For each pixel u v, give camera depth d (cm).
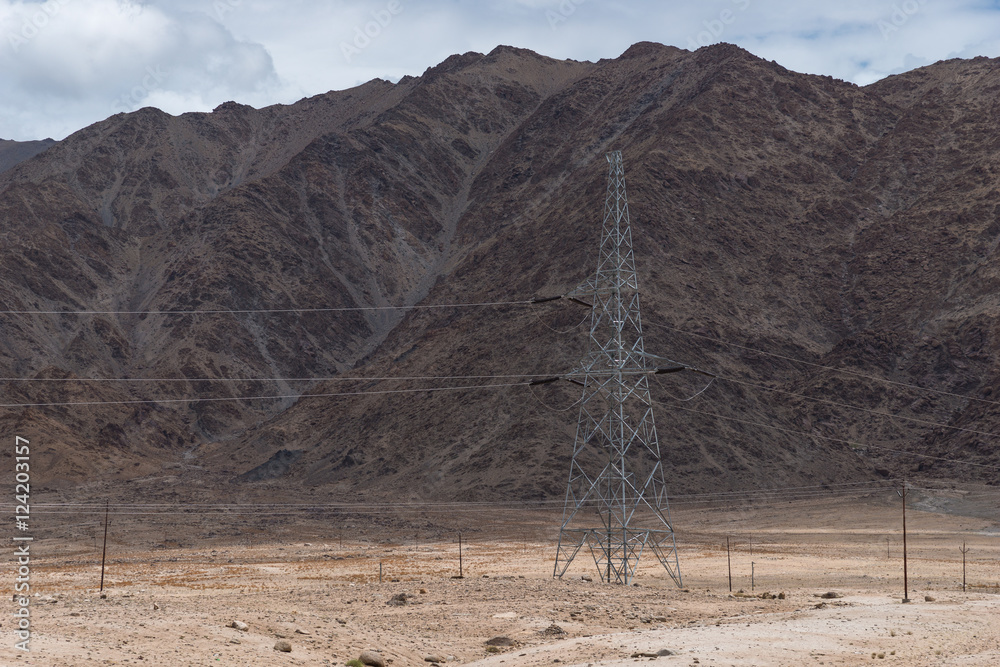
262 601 5519
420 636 4569
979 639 4697
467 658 4150
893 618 5256
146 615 4219
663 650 3988
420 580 7312
